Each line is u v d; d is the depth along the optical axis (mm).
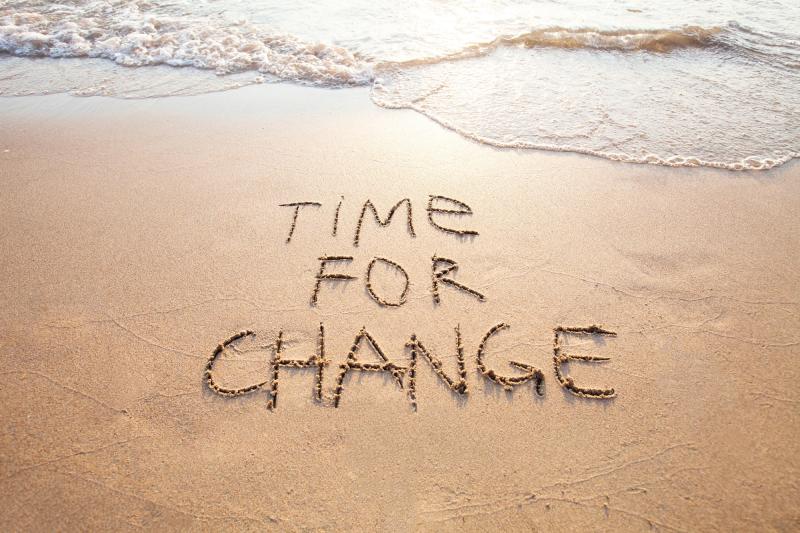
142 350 1165
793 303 1260
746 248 1397
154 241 1416
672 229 1455
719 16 2596
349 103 1984
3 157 1706
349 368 1140
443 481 971
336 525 921
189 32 2463
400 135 1803
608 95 2020
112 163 1683
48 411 1062
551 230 1452
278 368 1139
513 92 2037
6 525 917
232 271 1336
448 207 1519
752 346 1176
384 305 1264
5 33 2426
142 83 2125
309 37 2414
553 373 1136
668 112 1921
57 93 2057
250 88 2086
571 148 1744
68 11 2697
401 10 2691
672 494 956
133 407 1069
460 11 2686
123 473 979
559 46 2359
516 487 964
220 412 1064
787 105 1943
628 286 1306
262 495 955
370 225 1466
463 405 1080
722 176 1637
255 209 1513
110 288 1292
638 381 1120
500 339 1194
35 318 1225
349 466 988
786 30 2465
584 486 966
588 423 1052
